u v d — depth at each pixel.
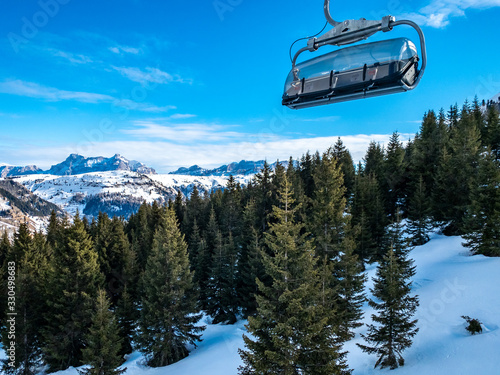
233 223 58.94
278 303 16.53
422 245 46.19
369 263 44.22
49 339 30.52
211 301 40.31
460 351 19.34
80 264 32.69
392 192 58.41
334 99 6.52
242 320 38.41
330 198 34.97
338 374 15.71
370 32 5.84
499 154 61.50
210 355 28.86
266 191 45.12
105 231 45.03
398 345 21.00
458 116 90.12
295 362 15.69
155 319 31.09
